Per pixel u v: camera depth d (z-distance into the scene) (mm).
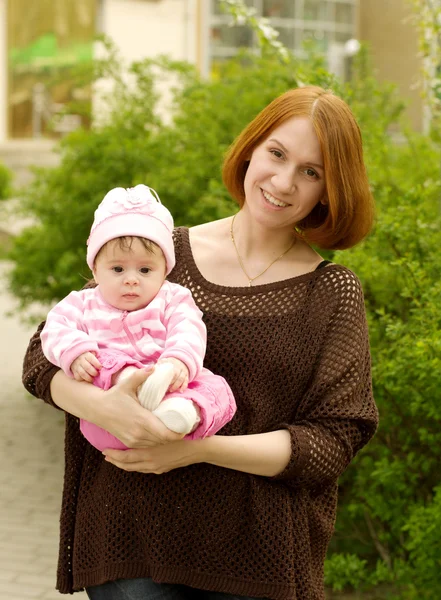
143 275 2080
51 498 5156
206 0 14906
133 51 15203
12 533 4641
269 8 14617
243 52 5883
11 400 7059
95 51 15578
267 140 2162
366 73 5512
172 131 5797
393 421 3652
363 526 4172
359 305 2180
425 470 3605
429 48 4273
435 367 3041
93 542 2156
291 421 2137
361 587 3891
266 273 2246
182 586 2133
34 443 6105
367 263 3535
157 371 1881
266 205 2158
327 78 3861
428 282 3303
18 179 14789
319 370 2102
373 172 4172
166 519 2055
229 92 5559
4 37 16750
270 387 2139
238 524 2051
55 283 6605
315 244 2320
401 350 3303
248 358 2141
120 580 2100
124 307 2088
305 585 2072
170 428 1854
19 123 17125
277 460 2000
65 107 7184
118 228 2061
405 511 3660
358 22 14367
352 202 2158
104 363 1996
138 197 2121
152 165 5723
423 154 4855
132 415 1885
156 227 2092
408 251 3590
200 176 5289
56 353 2025
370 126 4793
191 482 2059
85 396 1973
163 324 2086
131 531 2096
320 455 2018
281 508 2055
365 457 3830
